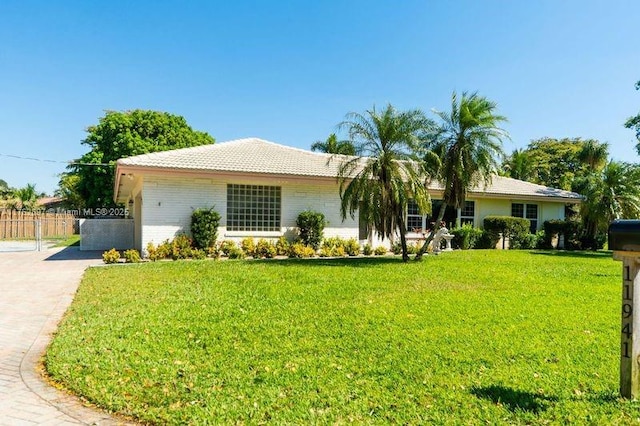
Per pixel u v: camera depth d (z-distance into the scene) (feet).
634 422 10.93
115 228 70.18
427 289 30.01
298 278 34.30
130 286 31.07
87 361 15.58
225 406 11.88
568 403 12.12
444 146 48.44
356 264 45.14
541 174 142.31
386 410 11.69
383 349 16.94
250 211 56.44
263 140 69.72
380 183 46.06
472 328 20.07
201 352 16.60
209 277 34.76
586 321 21.63
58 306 26.18
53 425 11.03
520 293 29.09
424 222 72.64
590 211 78.48
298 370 14.66
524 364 15.39
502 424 10.91
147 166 48.80
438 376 14.17
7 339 19.31
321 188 60.13
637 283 11.68
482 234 73.97
